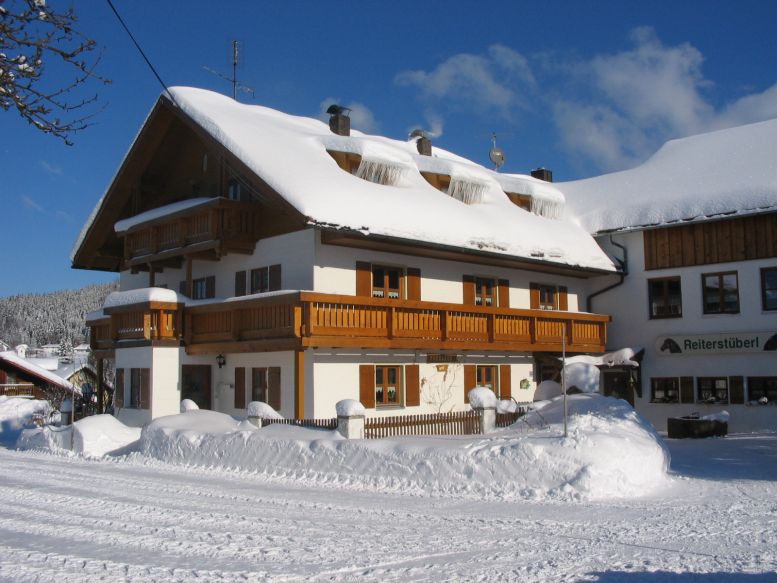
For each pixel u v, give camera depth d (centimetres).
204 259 2322
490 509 1104
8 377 4088
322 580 713
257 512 1080
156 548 845
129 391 2269
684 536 907
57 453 1969
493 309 2314
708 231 2567
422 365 2275
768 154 2750
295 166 2091
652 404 2650
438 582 705
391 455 1371
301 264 2050
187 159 2570
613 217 2833
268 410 1752
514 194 2883
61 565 764
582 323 2619
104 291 12094
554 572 740
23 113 650
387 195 2202
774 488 1255
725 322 2505
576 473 1220
